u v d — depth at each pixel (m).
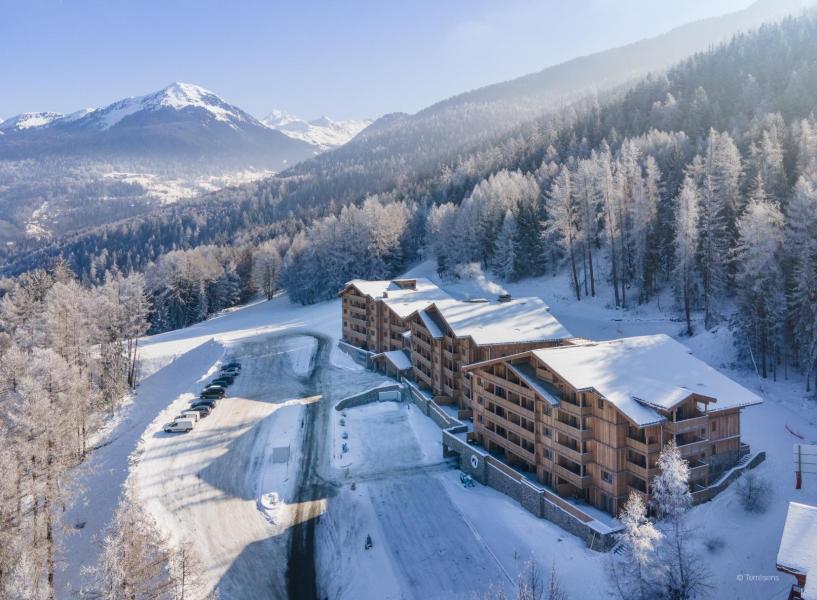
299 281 138.00
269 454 57.50
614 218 92.25
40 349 66.62
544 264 111.38
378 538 43.53
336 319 114.81
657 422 38.19
